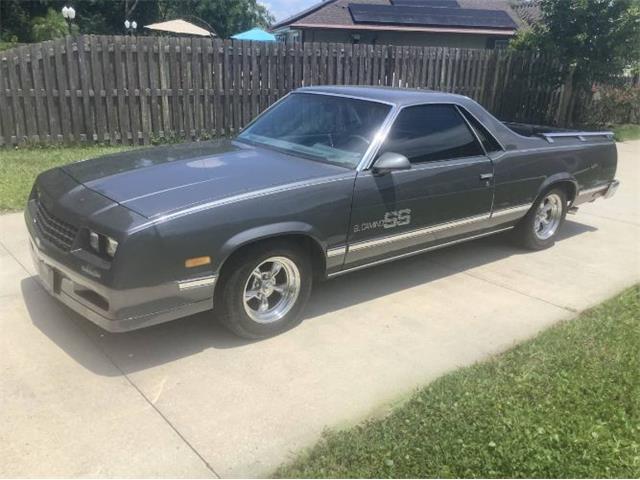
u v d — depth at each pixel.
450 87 12.89
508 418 3.11
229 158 4.35
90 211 3.44
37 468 2.72
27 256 5.16
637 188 9.39
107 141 9.81
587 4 13.70
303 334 4.09
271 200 3.71
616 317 4.40
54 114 9.38
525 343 3.97
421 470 2.74
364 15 22.30
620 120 16.70
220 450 2.90
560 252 6.12
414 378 3.60
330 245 4.09
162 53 9.73
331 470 2.74
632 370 3.62
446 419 3.10
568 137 6.08
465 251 6.03
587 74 14.34
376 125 4.47
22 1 31.31
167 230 3.29
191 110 10.25
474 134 5.09
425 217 4.70
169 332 4.00
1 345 3.72
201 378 3.49
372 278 5.19
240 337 3.95
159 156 4.42
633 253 6.16
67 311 4.20
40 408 3.14
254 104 10.74
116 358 3.65
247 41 10.34
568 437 2.99
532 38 14.67
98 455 2.82
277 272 3.97
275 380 3.52
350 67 11.51
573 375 3.54
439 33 22.78
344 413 3.22
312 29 21.81
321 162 4.34
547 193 5.90
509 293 4.98
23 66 8.98
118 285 3.21
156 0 44.00
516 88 13.91
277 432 3.05
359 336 4.11
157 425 3.06
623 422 3.13
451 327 4.31
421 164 4.62
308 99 5.09
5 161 8.28
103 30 39.41
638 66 15.07
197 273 3.45
